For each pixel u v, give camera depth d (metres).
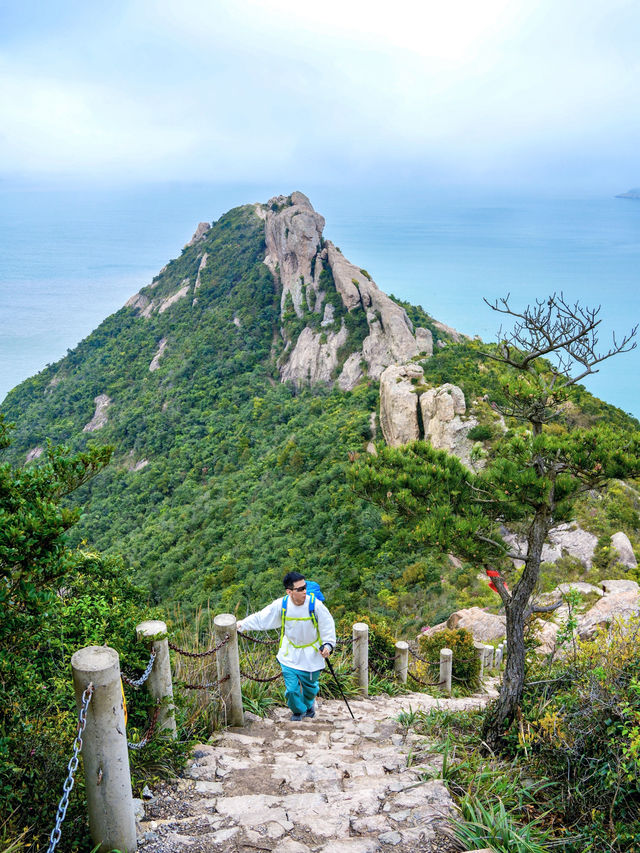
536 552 5.06
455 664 10.56
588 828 3.18
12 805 2.83
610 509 21.25
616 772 3.39
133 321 92.75
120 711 2.76
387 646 8.95
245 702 5.75
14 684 3.17
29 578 2.53
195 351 71.31
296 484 36.75
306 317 64.38
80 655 2.78
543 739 4.00
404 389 32.97
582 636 9.09
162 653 3.98
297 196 81.50
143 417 63.16
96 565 5.32
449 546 5.07
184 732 4.45
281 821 3.26
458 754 4.50
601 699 3.85
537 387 5.15
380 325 54.59
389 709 6.71
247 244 86.69
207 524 37.84
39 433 75.62
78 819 2.92
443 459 5.73
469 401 30.19
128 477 54.94
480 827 3.08
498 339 5.16
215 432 55.72
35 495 2.81
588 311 4.63
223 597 26.30
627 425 27.00
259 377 64.00
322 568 26.38
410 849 2.97
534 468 5.12
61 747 3.06
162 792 3.65
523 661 4.91
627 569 18.58
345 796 3.57
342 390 52.44
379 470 5.90
